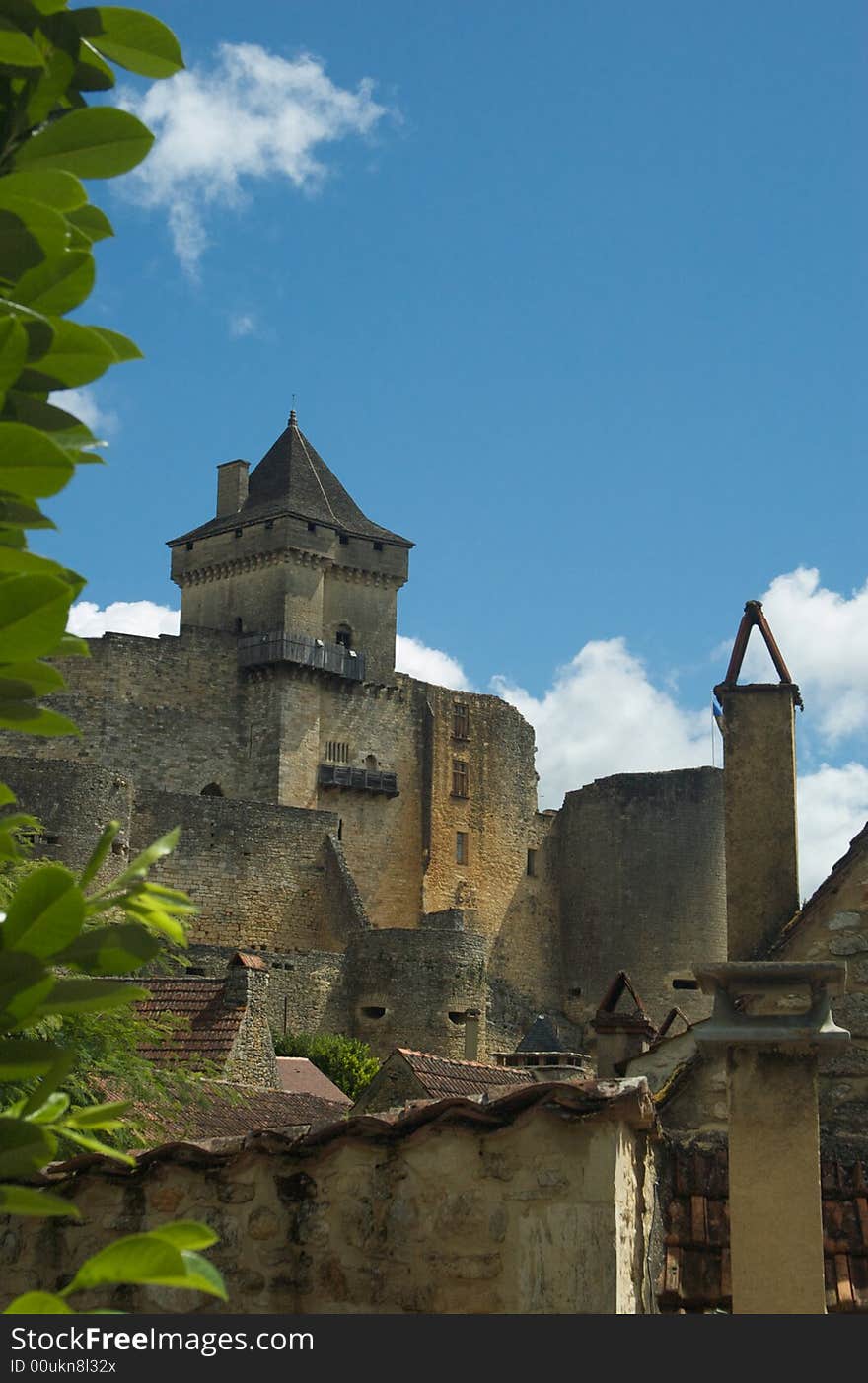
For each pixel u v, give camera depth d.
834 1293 10.23
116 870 72.06
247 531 91.56
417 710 92.88
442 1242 8.82
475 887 93.31
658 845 95.69
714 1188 11.19
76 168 4.00
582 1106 8.62
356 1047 67.94
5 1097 13.48
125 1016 20.17
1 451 3.60
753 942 11.10
